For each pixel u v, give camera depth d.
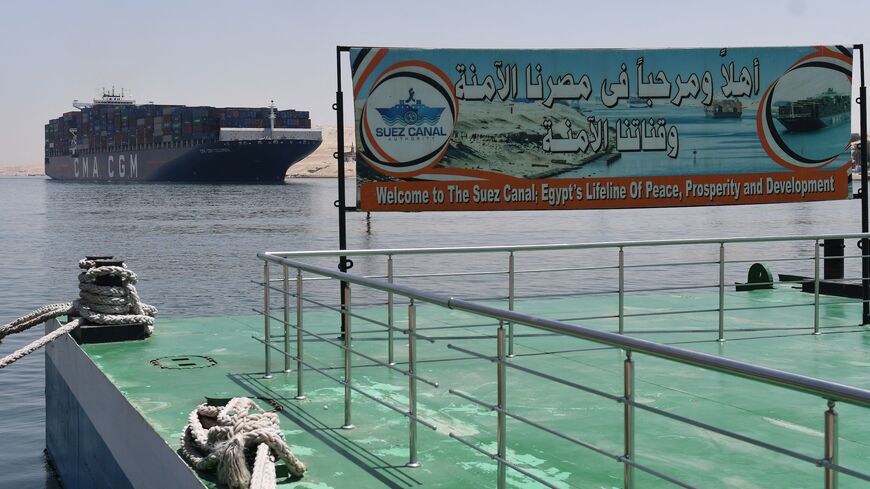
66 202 115.56
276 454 5.24
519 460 5.54
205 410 6.11
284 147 169.00
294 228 69.00
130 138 194.88
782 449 2.99
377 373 7.95
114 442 7.29
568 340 9.38
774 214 87.19
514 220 81.56
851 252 38.09
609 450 5.67
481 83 9.60
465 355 8.69
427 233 64.25
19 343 21.75
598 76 9.83
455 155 9.59
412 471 5.36
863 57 10.24
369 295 28.78
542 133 9.74
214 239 57.94
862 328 9.77
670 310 11.09
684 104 10.01
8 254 47.25
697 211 94.94
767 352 8.59
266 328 7.81
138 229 67.31
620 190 9.95
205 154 169.75
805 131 10.23
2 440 13.55
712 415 6.45
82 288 9.41
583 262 40.97
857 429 6.09
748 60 10.09
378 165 9.46
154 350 8.91
